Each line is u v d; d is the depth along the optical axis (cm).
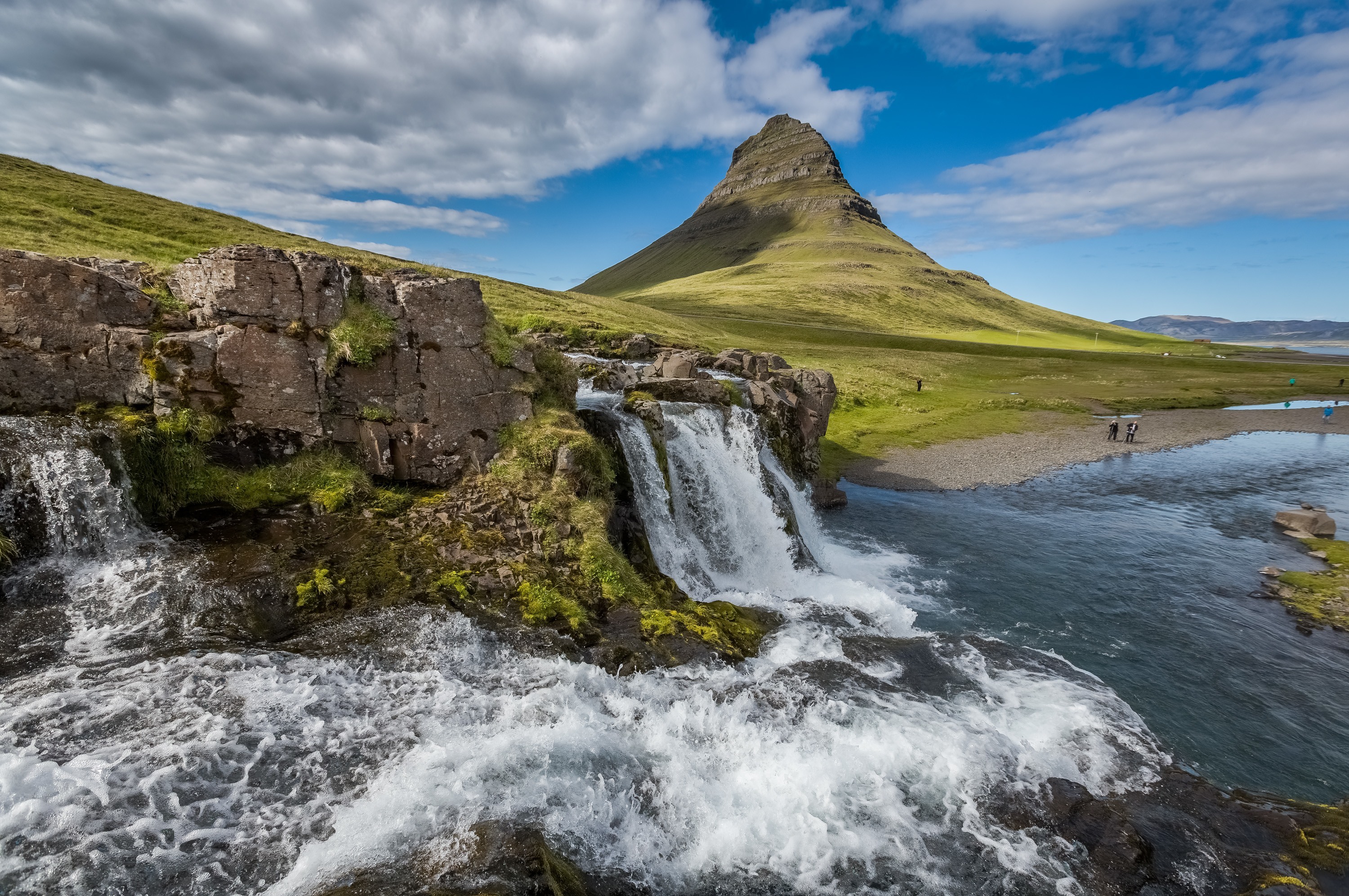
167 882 704
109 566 1203
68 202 4991
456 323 1655
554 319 6650
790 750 1167
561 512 1606
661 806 997
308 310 1504
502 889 712
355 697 1065
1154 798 1195
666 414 2466
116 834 743
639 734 1144
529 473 1672
